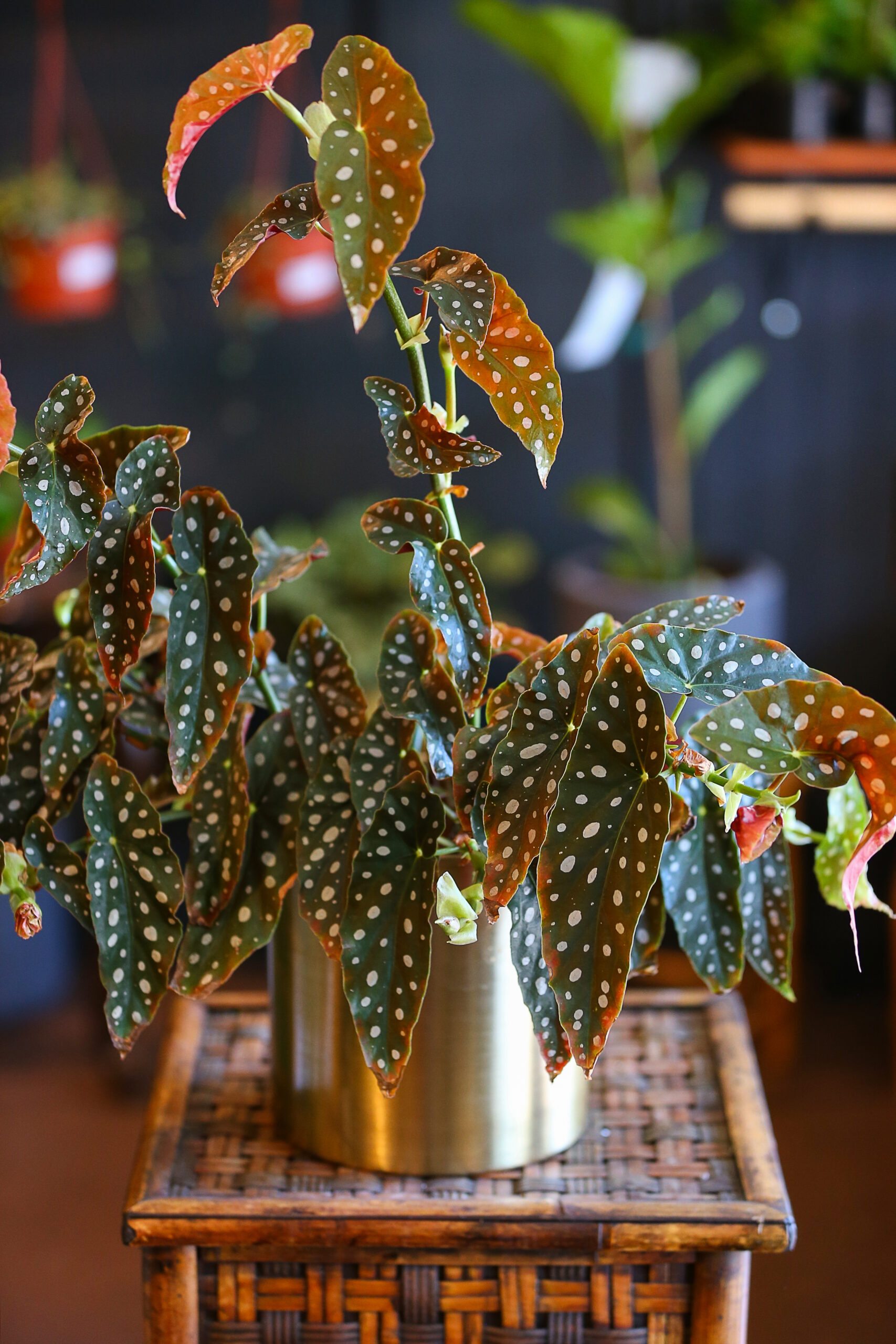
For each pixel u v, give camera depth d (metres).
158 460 1.45
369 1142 1.59
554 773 1.44
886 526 3.81
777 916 1.61
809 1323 2.67
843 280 3.68
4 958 3.62
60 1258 2.89
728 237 3.69
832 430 3.78
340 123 1.38
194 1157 1.62
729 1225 1.54
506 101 3.64
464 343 1.49
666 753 1.45
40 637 3.33
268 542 1.65
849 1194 3.03
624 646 1.40
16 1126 3.31
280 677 1.64
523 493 3.91
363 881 1.50
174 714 1.46
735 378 3.41
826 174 3.46
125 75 3.70
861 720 1.45
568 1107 1.61
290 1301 1.58
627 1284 1.57
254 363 3.88
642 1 3.57
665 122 3.38
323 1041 1.58
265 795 1.57
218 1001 1.80
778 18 3.39
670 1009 1.78
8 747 1.59
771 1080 3.42
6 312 3.85
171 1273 1.56
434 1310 1.58
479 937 1.54
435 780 1.54
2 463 1.45
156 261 3.82
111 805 1.53
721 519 3.86
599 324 3.42
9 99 3.72
